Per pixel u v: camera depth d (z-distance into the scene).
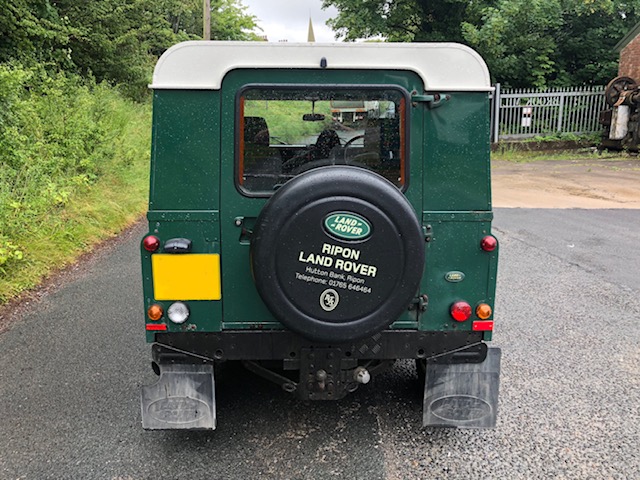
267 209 2.76
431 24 22.80
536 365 4.35
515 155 19.45
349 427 3.50
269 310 2.86
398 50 2.94
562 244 8.02
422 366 3.68
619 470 3.08
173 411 3.16
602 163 17.44
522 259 7.30
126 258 7.17
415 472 3.06
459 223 3.07
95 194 8.88
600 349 4.64
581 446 3.31
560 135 20.61
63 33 12.42
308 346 3.11
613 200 11.51
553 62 21.70
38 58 11.95
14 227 6.38
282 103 3.00
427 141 3.02
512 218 9.77
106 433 3.40
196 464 3.11
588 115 20.89
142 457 3.17
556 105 20.64
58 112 9.99
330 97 2.98
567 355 4.53
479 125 3.01
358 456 3.20
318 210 2.73
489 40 20.33
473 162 3.03
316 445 3.30
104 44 15.38
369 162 3.12
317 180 2.72
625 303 5.70
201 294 3.06
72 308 5.43
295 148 3.09
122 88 16.92
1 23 10.70
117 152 10.95
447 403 3.24
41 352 4.48
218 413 3.65
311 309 2.82
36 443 3.29
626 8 22.17
